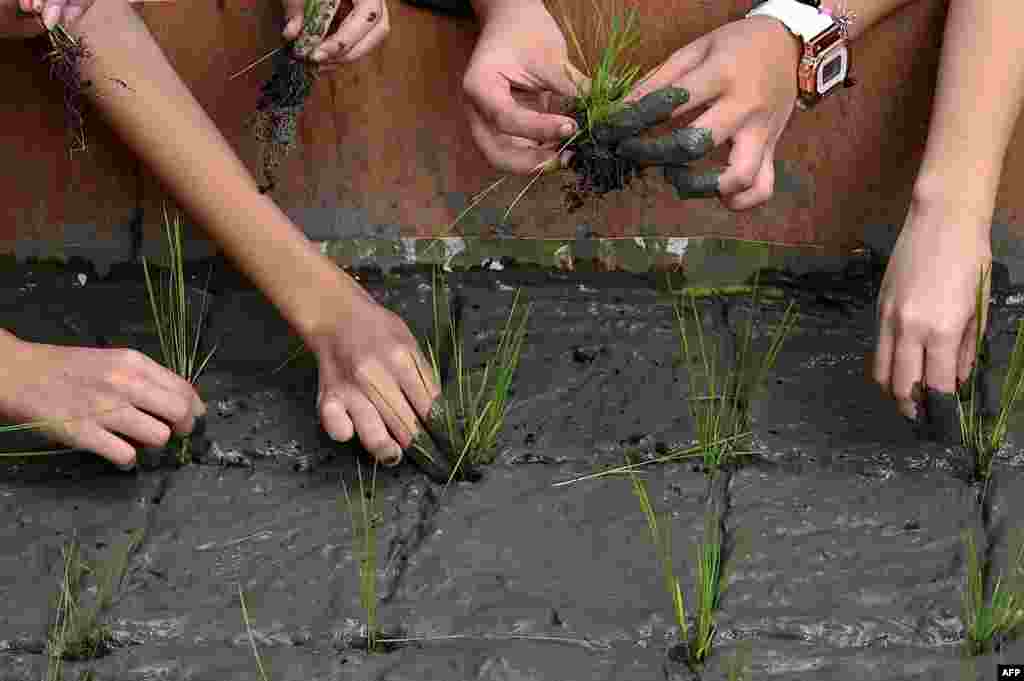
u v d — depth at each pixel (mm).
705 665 2385
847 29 2863
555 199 3307
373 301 2906
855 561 2580
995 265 3221
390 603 2523
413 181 3307
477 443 2832
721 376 3035
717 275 3311
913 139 3178
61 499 2756
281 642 2469
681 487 2754
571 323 3191
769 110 2760
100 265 3342
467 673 2375
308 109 3236
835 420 2904
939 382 2643
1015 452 2789
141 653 2436
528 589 2535
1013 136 3098
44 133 3242
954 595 2500
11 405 2691
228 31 3166
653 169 3264
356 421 2732
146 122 2871
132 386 2705
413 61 3195
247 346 3154
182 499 2768
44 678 2391
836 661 2391
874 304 3244
